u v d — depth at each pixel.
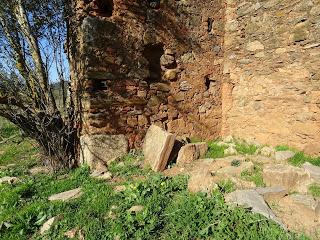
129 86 5.60
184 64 6.27
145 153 5.43
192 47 6.35
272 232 2.81
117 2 5.41
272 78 5.79
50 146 5.47
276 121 5.75
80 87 5.45
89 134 5.26
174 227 3.05
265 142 5.97
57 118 5.57
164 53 6.02
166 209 3.41
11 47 5.41
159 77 6.04
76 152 5.70
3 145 7.81
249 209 3.16
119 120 5.51
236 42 6.50
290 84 5.47
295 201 3.33
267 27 5.83
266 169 4.00
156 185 3.99
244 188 3.73
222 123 6.88
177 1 6.09
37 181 4.82
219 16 6.65
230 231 2.86
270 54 5.80
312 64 5.09
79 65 5.41
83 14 5.25
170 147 4.89
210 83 6.74
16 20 5.52
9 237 3.14
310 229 2.93
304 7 5.17
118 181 4.53
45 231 3.19
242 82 6.42
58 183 4.61
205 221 3.05
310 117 5.15
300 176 3.75
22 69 5.52
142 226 3.08
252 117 6.22
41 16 5.61
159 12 5.88
